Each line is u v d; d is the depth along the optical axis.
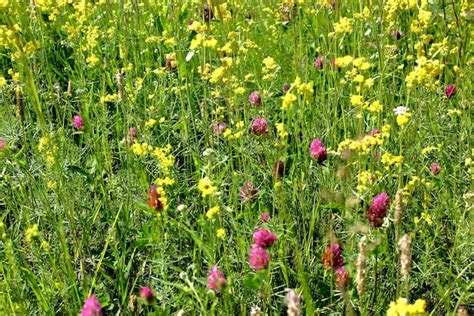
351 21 2.12
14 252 1.70
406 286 1.34
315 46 2.29
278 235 1.61
